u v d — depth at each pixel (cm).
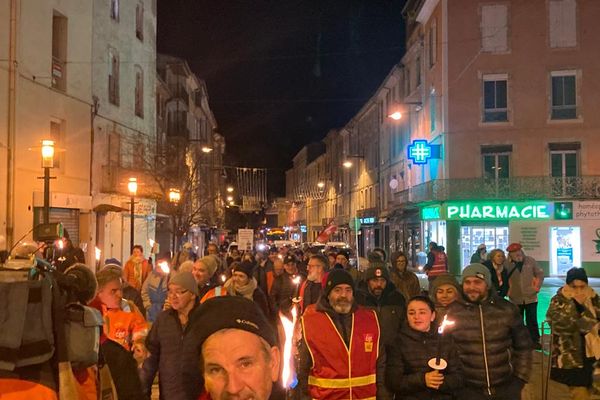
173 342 547
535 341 1232
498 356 553
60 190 2295
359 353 499
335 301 508
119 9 2870
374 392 505
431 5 3553
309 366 508
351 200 6300
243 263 838
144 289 1135
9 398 224
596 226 3186
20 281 231
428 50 3678
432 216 3469
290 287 1240
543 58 3275
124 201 2831
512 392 560
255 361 217
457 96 3325
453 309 572
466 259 3294
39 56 2164
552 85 3281
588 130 3231
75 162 2417
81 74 2470
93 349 260
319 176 8450
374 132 5253
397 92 4444
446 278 619
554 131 3256
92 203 2506
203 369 222
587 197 3189
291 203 10794
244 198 6981
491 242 3281
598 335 677
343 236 6669
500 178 3262
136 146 2991
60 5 2316
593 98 3234
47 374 235
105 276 573
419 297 526
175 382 537
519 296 1244
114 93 2817
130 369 346
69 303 263
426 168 3712
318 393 498
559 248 3206
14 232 1988
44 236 343
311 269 939
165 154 3219
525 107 3278
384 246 4931
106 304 570
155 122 3419
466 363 554
